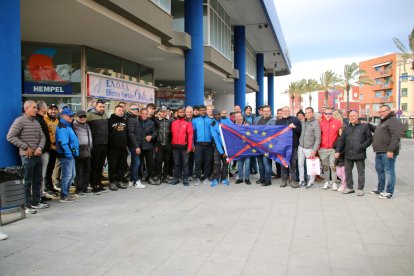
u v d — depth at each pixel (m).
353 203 7.29
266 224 5.84
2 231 5.45
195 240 5.09
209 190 8.62
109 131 8.45
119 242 5.02
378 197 7.85
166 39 12.32
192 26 14.70
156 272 4.06
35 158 6.50
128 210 6.70
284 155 9.08
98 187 8.13
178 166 9.35
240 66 23.39
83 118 7.59
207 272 4.04
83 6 8.30
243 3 19.05
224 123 9.74
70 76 11.98
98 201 7.39
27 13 8.74
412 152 22.22
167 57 14.78
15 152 6.39
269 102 40.09
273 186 9.20
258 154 9.23
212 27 17.59
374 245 4.86
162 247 4.82
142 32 10.87
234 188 8.91
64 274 4.02
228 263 4.29
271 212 6.58
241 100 23.44
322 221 6.00
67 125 7.23
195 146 9.45
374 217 6.25
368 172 12.34
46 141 7.02
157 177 9.38
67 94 11.92
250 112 11.90
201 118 9.47
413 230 5.51
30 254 4.58
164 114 9.41
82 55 12.17
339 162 8.62
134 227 5.68
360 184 8.05
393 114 7.73
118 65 14.51
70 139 7.25
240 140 9.27
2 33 6.16
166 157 9.50
